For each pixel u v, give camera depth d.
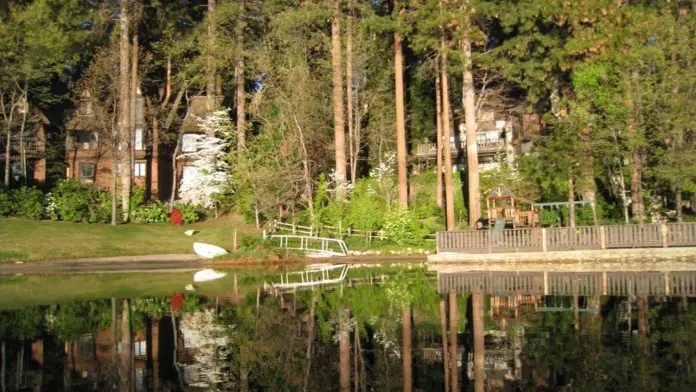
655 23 31.72
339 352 10.70
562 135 33.41
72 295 19.00
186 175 55.34
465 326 12.63
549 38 34.16
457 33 33.28
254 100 44.72
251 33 46.88
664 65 30.92
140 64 49.53
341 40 44.03
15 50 43.16
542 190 38.72
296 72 41.84
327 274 25.70
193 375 9.28
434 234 37.66
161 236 39.03
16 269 29.94
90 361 10.20
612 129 31.44
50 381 9.00
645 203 36.25
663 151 30.78
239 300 17.23
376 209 38.25
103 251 35.34
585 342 10.77
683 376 8.51
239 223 44.62
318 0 40.50
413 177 48.78
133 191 45.78
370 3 42.06
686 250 26.78
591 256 27.53
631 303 14.98
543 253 28.14
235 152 43.91
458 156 51.03
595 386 8.18
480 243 29.22
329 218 38.50
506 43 34.22
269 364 9.95
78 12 42.50
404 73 50.75
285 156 41.84
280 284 21.64
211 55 41.56
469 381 8.69
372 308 15.30
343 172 39.69
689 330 11.55
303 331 12.52
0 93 45.62
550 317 13.34
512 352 10.27
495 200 32.94
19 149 49.41
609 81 32.50
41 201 42.44
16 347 11.28
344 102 46.09
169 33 45.59
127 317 14.48
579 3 32.59
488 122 53.38
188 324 13.43
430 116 52.78
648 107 30.56
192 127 54.16
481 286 19.55
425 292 18.25
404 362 9.93
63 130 54.16
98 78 46.09
